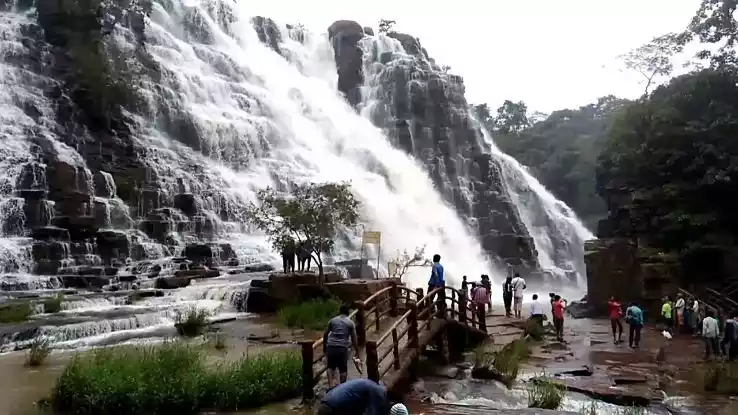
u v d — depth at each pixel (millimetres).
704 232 33000
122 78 40531
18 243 27172
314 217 26188
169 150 41375
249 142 47375
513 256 55812
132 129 40344
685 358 20141
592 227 76875
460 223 56438
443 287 18938
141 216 35312
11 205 29094
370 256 42125
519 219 60594
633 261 33312
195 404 11344
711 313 24438
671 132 36812
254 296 25547
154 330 20672
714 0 42594
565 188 84812
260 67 60688
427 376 16047
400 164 56938
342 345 11406
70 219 29688
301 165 49500
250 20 68188
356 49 69375
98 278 26625
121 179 35625
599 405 14180
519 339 20703
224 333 20422
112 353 13562
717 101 38375
